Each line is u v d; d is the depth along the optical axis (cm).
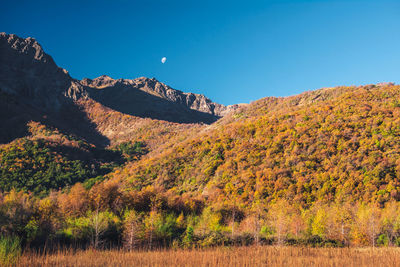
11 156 16025
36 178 14775
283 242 4016
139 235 3538
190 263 2158
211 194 10162
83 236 3475
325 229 5106
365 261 2298
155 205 5356
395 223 4816
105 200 5247
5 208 3281
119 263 2106
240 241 4041
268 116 17975
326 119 13538
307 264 2189
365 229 4688
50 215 3616
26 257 2094
